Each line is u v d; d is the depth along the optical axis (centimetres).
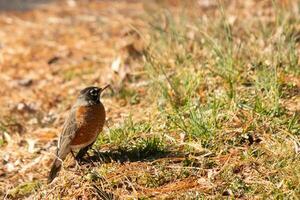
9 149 1319
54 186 1087
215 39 1425
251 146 1112
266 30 1502
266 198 982
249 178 1034
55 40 2033
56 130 1374
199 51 1469
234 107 1207
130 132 1210
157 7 2039
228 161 1080
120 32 2027
